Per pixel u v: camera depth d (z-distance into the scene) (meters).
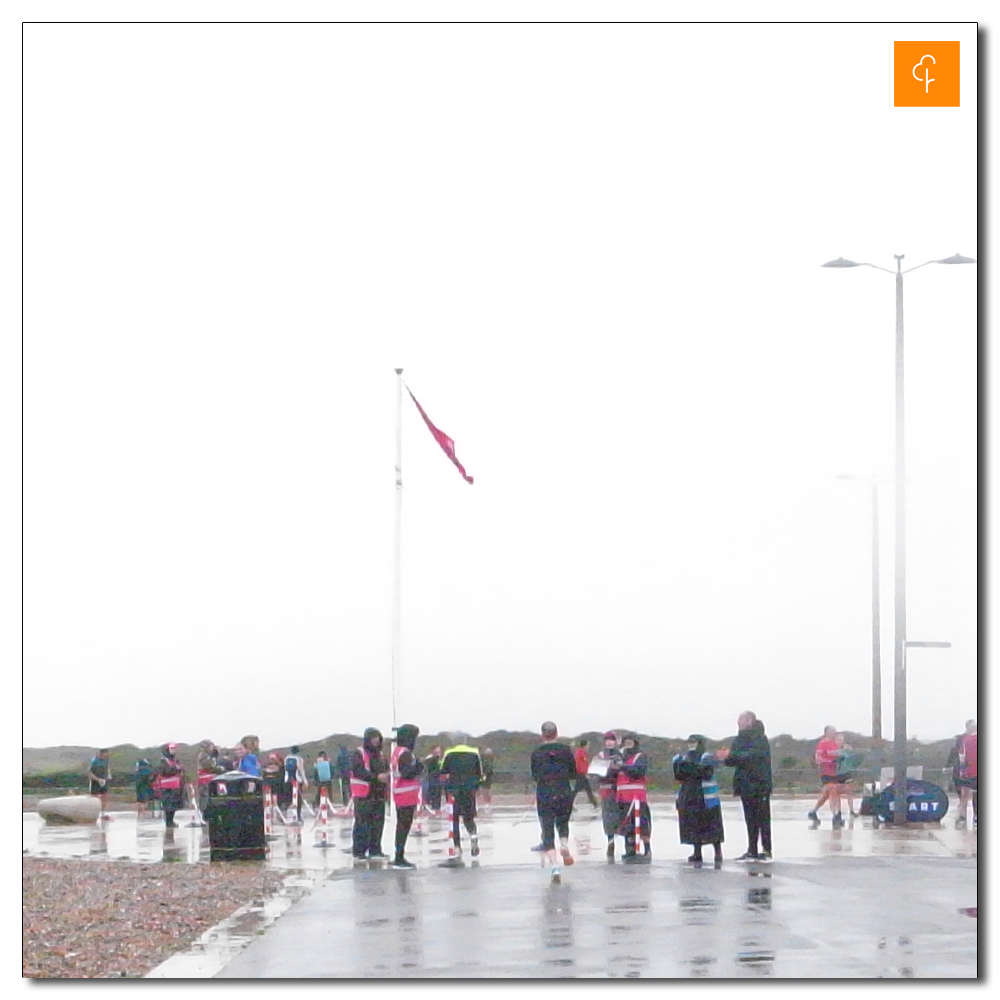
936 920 16.20
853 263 29.56
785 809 36.84
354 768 23.42
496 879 20.47
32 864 23.39
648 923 16.09
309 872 21.88
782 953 14.28
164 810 33.12
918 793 29.23
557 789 21.61
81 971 13.92
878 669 42.31
